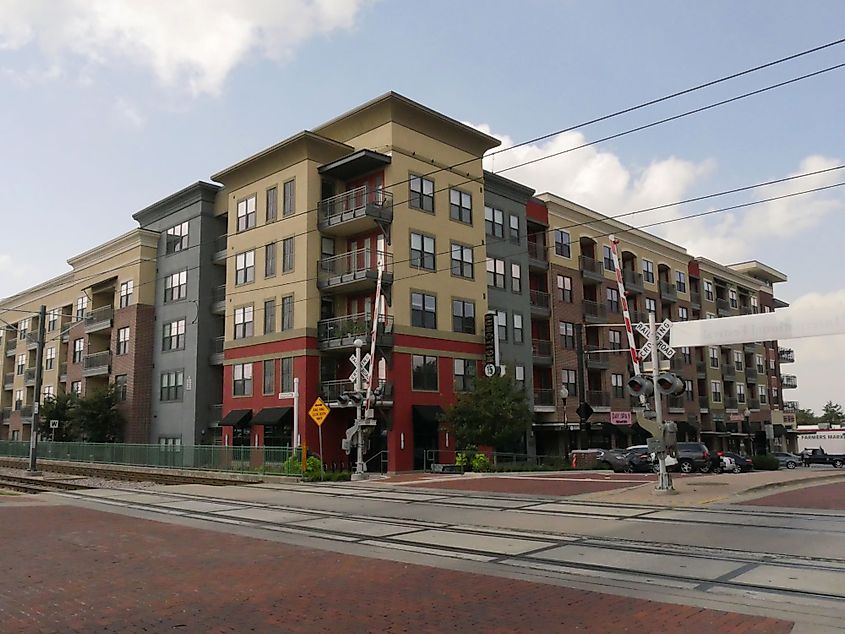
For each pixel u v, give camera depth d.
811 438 71.94
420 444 35.91
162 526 14.88
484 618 7.25
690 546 11.43
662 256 61.97
